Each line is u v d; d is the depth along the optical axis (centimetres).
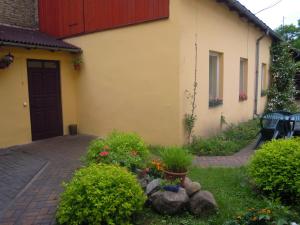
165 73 678
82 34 847
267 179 400
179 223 347
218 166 559
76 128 899
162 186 381
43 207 405
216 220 350
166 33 666
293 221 324
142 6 699
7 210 397
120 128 790
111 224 318
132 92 750
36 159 640
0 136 733
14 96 758
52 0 912
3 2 891
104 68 808
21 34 828
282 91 1286
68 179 514
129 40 738
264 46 1227
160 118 698
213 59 852
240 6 798
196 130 735
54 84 860
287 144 418
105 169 367
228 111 914
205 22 748
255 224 318
